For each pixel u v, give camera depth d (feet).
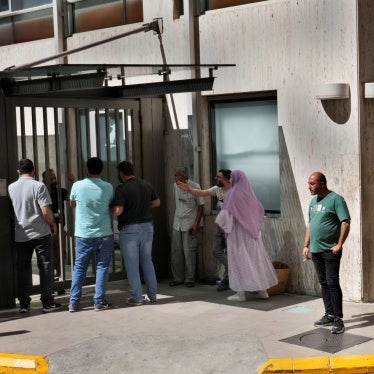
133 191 29.25
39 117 37.96
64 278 31.65
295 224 30.07
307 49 29.07
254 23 30.63
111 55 35.94
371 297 28.43
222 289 31.71
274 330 25.03
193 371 21.35
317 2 28.60
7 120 29.14
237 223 29.43
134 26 34.91
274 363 21.09
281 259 30.73
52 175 32.19
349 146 28.09
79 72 29.07
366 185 28.04
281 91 29.96
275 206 31.35
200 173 33.14
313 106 29.07
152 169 34.27
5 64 40.55
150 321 26.91
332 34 28.30
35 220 28.45
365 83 27.63
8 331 26.13
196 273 33.73
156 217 34.42
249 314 27.43
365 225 28.09
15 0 40.06
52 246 29.01
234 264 29.53
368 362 20.95
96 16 36.78
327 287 25.05
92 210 28.63
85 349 23.49
